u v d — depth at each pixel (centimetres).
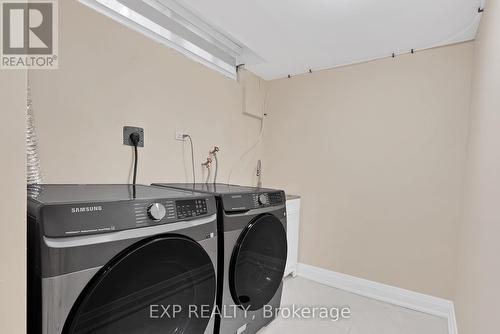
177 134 196
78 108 141
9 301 51
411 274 212
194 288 111
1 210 49
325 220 257
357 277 237
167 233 97
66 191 104
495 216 102
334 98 254
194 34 198
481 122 140
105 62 152
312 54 230
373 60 234
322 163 260
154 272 93
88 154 146
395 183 221
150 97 177
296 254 265
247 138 273
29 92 114
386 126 226
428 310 203
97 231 76
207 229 116
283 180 285
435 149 205
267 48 221
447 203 200
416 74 214
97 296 76
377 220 229
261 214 156
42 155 129
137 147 170
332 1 159
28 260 69
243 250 140
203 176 221
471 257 143
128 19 161
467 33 186
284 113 286
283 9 168
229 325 138
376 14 170
